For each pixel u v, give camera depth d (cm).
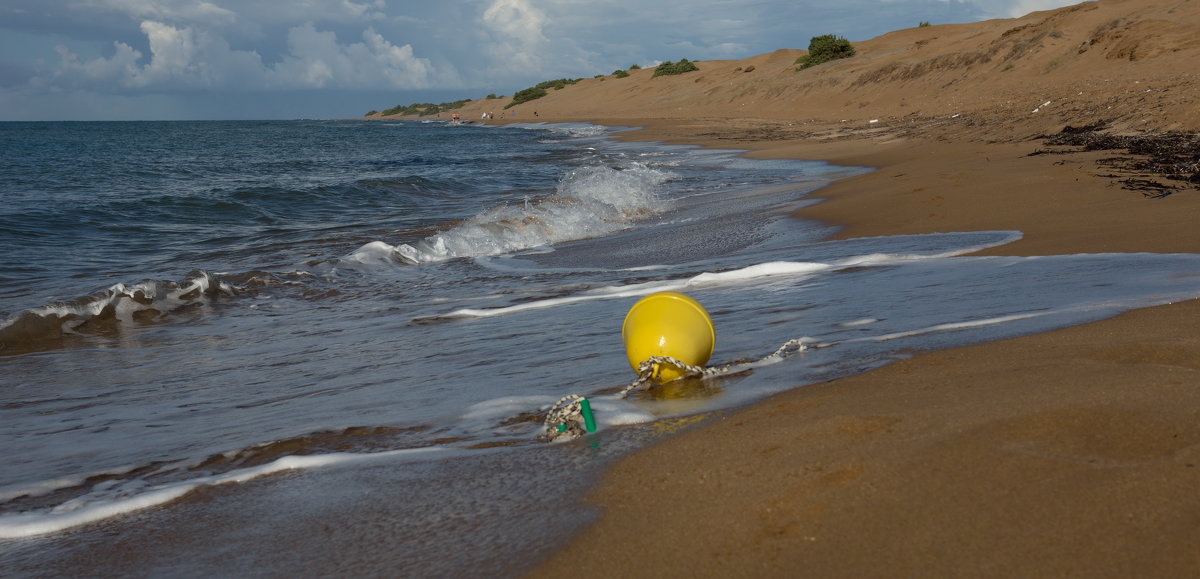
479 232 1288
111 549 291
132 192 2156
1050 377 338
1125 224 828
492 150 3956
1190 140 1437
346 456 368
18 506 358
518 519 269
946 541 211
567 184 1948
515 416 410
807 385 391
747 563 215
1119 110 1958
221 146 5216
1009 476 240
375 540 270
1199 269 584
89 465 407
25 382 614
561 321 671
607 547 237
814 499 244
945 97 3950
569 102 10219
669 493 268
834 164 2216
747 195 1650
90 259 1207
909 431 289
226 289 953
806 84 5822
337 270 1069
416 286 958
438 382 507
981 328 466
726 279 789
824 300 627
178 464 395
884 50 6644
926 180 1359
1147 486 224
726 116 5797
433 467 338
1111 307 481
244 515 309
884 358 423
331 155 3972
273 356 652
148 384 591
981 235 890
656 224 1384
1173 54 2872
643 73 10288
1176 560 190
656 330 438
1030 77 3631
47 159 3881
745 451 295
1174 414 272
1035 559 198
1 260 1186
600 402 409
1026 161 1466
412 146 4725
